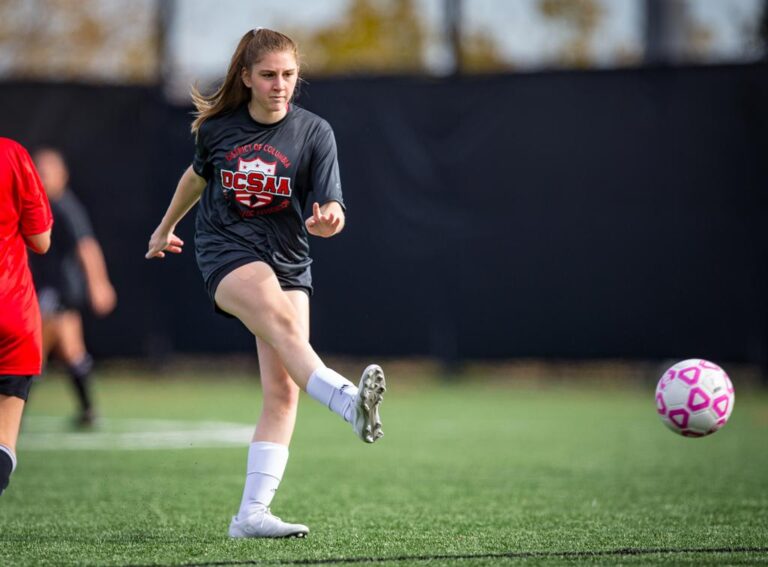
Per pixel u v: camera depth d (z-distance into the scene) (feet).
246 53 56.65
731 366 169.27
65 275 125.80
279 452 60.75
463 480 89.56
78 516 70.44
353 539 60.95
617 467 98.02
